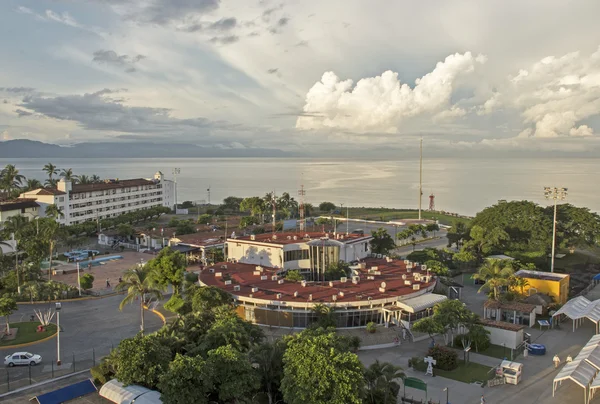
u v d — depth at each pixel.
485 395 59.09
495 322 77.94
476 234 129.75
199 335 61.94
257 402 51.53
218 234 165.25
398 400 57.56
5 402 55.78
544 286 95.44
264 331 80.00
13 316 88.19
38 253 117.88
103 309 93.12
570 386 61.47
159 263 87.44
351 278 98.38
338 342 51.66
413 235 191.50
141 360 52.75
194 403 47.09
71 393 56.06
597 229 131.88
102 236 170.88
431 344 74.75
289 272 99.44
